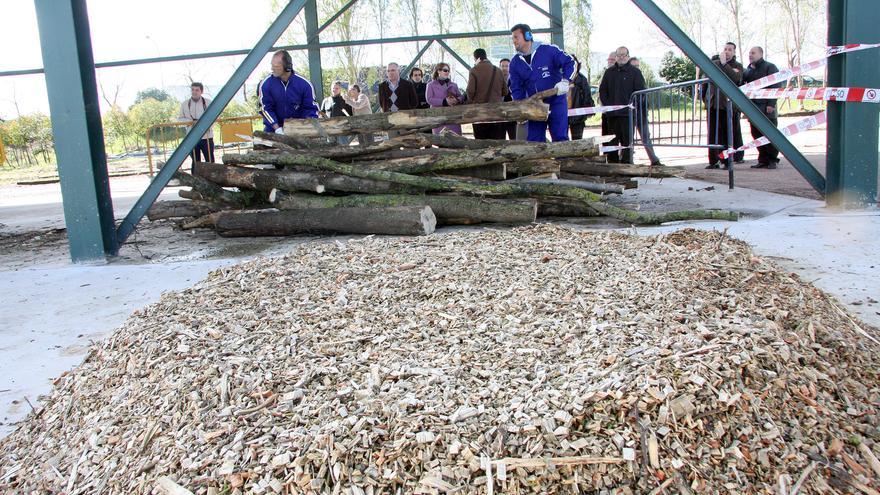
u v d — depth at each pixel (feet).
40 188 55.26
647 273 11.49
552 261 12.64
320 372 8.56
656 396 7.07
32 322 14.16
